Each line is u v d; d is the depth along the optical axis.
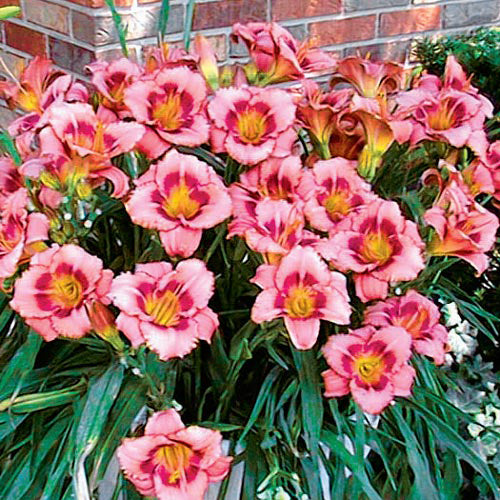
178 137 0.93
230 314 1.05
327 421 1.02
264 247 0.88
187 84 0.95
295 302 0.88
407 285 1.02
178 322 0.85
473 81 1.93
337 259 0.90
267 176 0.96
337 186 0.96
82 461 0.84
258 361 1.07
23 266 0.94
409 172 1.14
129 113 1.00
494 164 1.04
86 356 1.03
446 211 0.95
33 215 0.88
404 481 1.03
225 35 1.93
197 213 0.89
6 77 2.05
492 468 1.29
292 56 1.03
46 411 1.00
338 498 0.95
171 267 0.89
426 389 1.05
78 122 0.90
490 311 1.62
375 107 0.99
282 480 0.96
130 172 1.05
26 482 0.95
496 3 2.29
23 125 1.06
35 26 1.95
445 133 1.01
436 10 2.20
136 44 1.83
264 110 0.95
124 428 0.91
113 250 1.11
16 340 1.08
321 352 0.94
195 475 0.84
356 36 2.12
